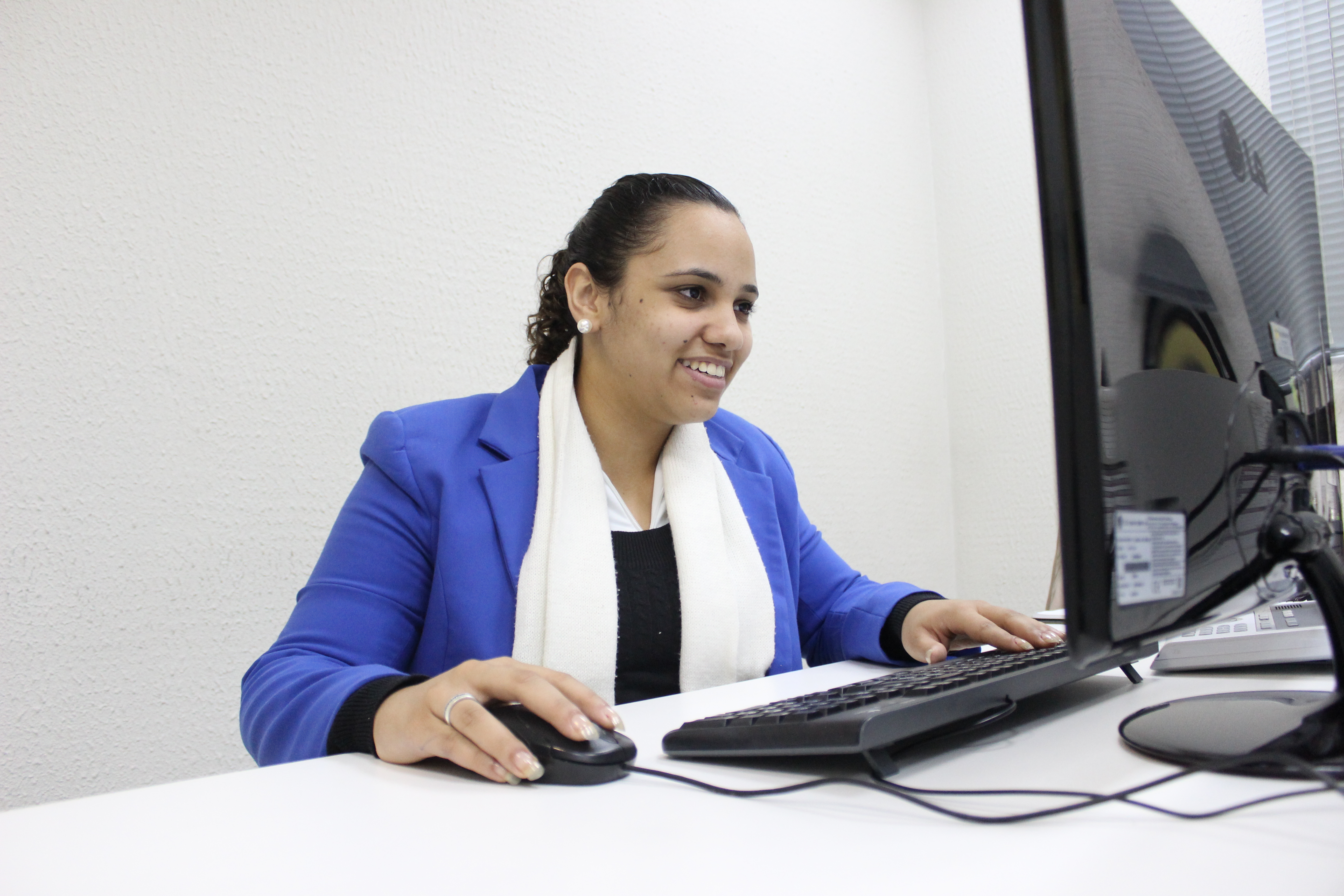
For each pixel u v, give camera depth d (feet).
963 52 7.30
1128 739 1.49
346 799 1.40
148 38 3.84
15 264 3.52
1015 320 6.95
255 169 4.09
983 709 1.59
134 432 3.73
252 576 3.99
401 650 2.64
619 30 5.49
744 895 0.96
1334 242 5.36
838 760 1.50
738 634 2.99
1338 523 1.92
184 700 3.79
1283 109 5.70
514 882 1.02
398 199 4.51
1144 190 1.36
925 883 0.96
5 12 3.53
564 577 2.79
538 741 1.49
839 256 6.64
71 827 1.27
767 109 6.29
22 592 3.46
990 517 7.06
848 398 6.60
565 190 5.15
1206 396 1.42
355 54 4.42
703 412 3.10
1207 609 1.36
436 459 2.86
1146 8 1.55
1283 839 1.03
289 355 4.14
